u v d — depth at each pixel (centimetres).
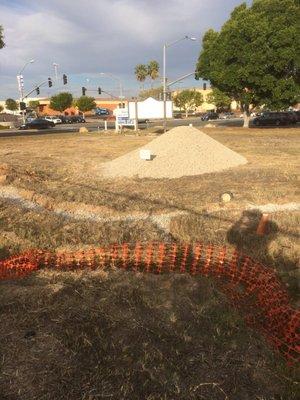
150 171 1435
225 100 8000
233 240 788
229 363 421
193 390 385
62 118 6606
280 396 383
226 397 379
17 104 10888
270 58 3397
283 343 453
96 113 10288
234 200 1088
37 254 702
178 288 575
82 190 1230
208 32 3975
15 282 605
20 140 3278
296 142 2652
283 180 1356
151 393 379
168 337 459
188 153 1540
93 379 395
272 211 1001
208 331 473
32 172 1553
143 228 877
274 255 714
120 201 1081
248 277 616
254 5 3569
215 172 1501
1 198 1178
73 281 597
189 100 9081
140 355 428
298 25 3300
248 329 479
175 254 691
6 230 862
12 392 378
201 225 877
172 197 1122
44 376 398
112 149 2466
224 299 545
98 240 797
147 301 532
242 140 2827
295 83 3597
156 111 4962
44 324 480
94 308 513
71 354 429
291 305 547
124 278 609
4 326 477
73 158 2027
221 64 3656
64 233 839
